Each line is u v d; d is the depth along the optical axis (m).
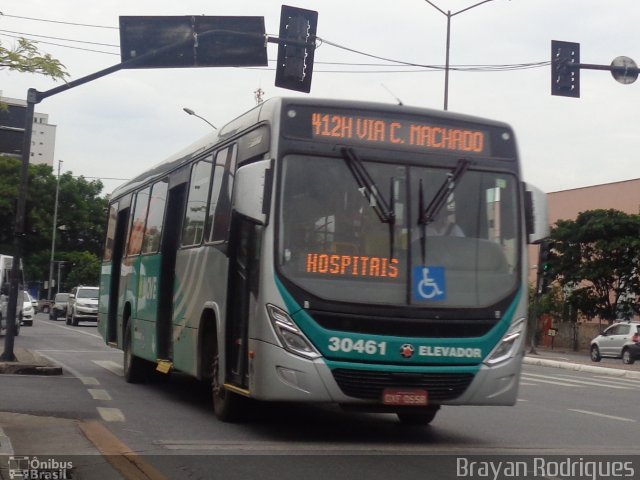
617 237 47.16
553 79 20.16
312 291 9.23
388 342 9.27
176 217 14.39
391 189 9.66
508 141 10.23
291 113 9.66
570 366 32.06
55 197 78.56
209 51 16.25
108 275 19.47
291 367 9.12
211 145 12.38
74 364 20.61
